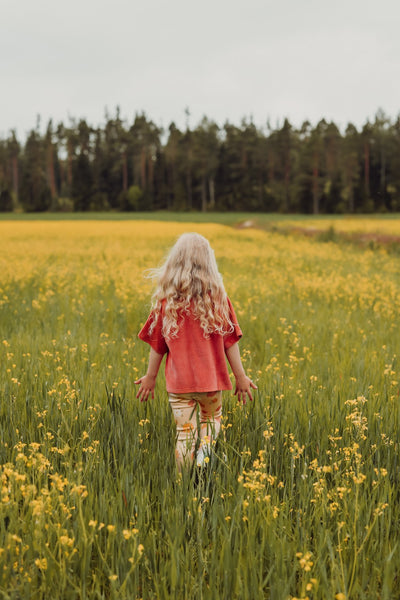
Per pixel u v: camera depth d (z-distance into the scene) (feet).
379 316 26.81
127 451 9.95
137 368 16.51
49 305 28.58
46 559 6.99
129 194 337.52
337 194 304.91
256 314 25.55
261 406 11.89
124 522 8.04
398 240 94.22
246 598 6.58
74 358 17.17
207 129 343.46
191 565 7.29
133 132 368.27
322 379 15.64
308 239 108.58
